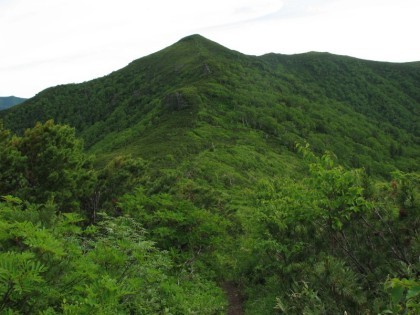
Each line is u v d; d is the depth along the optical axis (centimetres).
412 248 606
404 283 287
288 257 837
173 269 1234
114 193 1805
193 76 14488
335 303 552
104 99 16812
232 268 1602
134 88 16475
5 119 17138
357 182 683
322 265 593
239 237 1794
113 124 13900
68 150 1841
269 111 12381
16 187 1523
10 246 422
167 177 1738
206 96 11894
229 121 10725
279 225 904
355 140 13200
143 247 713
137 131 10256
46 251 392
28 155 1669
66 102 17388
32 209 561
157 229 1208
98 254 664
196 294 1102
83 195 1731
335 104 17450
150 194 1616
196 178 5191
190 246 1331
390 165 11288
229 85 13425
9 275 324
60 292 431
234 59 17625
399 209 646
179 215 1237
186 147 7812
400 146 13925
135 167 2042
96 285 445
